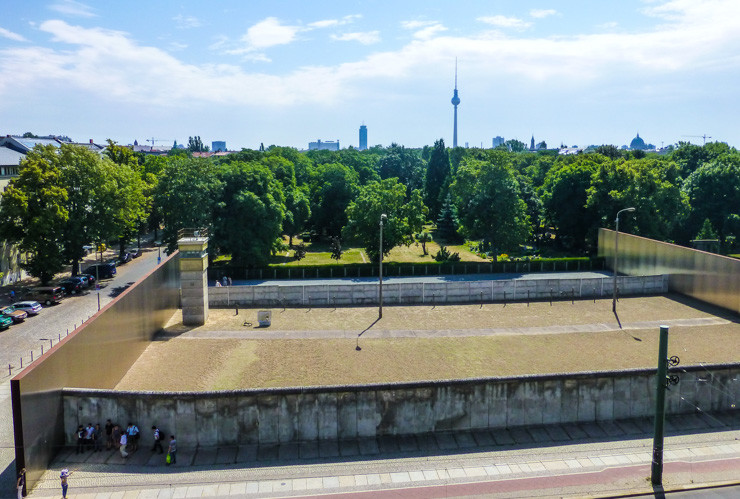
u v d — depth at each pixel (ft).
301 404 106.83
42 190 224.53
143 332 158.10
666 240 304.71
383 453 103.45
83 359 113.50
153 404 104.37
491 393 111.65
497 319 192.75
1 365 150.10
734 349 160.66
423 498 88.28
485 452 103.81
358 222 304.91
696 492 90.74
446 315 197.57
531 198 376.48
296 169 514.68
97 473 95.61
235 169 286.25
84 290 238.07
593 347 163.43
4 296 222.07
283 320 190.39
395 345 165.17
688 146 440.45
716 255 204.44
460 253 352.90
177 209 268.00
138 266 293.43
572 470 96.99
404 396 109.19
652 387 117.29
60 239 236.84
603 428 113.39
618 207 302.45
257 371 143.54
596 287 223.71
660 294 227.40
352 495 88.99
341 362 150.51
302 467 97.91
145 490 90.07
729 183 335.26
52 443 99.19
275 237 286.25
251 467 98.12
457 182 314.96
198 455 102.42
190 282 183.32
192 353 157.07
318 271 276.21
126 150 347.56
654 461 92.48
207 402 104.73
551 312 201.57
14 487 91.35
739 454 102.83
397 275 281.13
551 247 368.07
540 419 114.01
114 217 259.39
